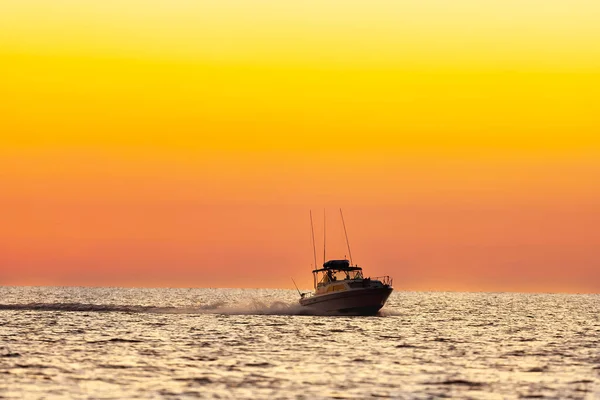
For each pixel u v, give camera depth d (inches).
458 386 5221.5
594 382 5423.2
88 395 4808.1
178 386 5108.3
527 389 5147.6
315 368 5890.8
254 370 5772.6
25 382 5187.0
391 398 4808.1
